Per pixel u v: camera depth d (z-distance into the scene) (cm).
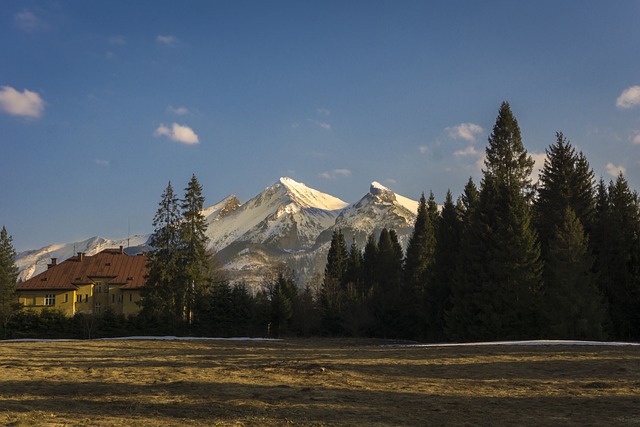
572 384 1684
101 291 9875
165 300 6694
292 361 2331
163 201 6919
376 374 1919
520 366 2103
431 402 1409
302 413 1263
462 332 4616
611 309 4756
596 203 5541
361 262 10706
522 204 4747
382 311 6725
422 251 8094
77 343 3947
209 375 1908
